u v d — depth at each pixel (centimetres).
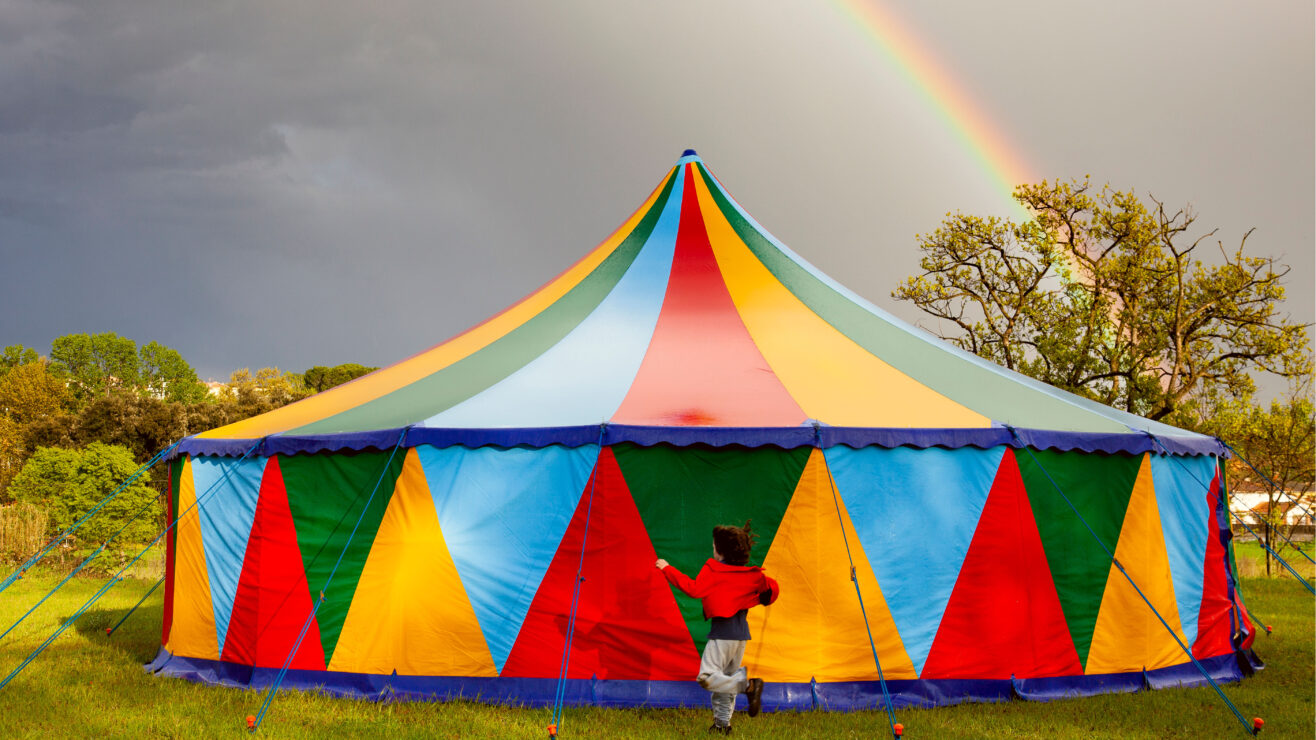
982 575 742
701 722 657
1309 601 1421
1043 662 752
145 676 816
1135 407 2406
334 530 754
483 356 930
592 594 710
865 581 718
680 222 1084
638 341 890
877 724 660
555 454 726
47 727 652
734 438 707
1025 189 2466
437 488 730
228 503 802
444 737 620
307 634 746
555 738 602
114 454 1695
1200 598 857
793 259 1070
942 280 2641
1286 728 681
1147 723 685
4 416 5034
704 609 631
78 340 6925
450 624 717
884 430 729
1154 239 2383
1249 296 2306
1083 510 779
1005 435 750
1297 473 2045
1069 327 2464
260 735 625
